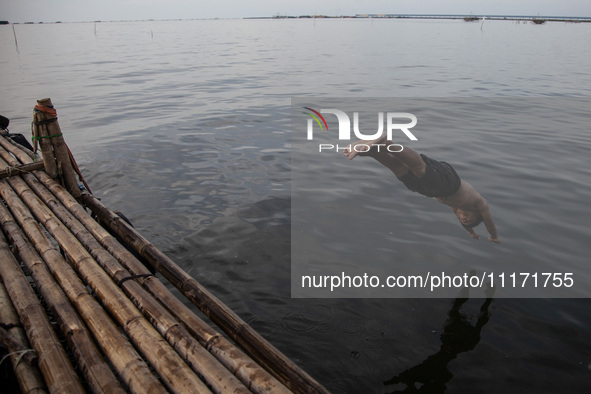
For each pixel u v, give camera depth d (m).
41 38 63.62
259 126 11.66
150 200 7.11
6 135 8.00
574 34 60.94
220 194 7.28
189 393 2.33
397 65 25.47
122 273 3.57
